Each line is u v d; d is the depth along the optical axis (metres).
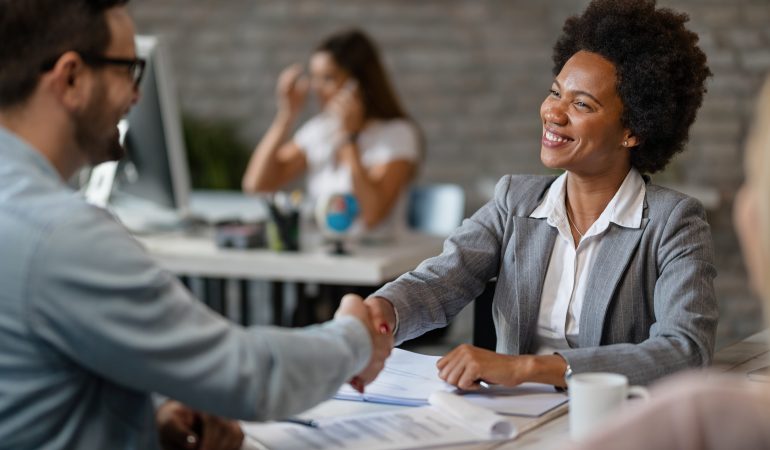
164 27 5.78
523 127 5.48
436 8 5.53
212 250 2.96
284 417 1.16
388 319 1.62
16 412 1.08
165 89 2.92
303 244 3.09
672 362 1.50
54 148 1.13
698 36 1.65
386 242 3.21
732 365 1.63
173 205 3.07
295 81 3.82
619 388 1.21
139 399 1.15
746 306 4.65
